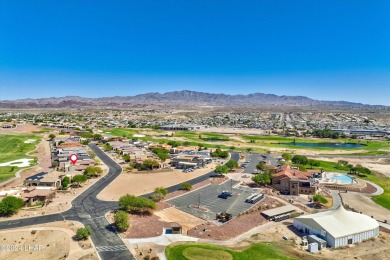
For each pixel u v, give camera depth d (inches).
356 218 4768.7
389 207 6122.1
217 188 6948.8
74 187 6712.6
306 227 4670.3
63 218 4928.6
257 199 6112.2
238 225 4862.2
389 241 4517.7
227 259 3752.5
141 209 5270.7
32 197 5634.8
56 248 3969.0
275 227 4879.4
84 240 4151.1
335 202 6304.1
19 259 3799.2
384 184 7819.9
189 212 5457.7
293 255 3946.9
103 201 5821.9
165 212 5433.1
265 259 3791.8
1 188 6545.3
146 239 4274.1
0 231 4387.3
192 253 3873.0
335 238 4252.0
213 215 5329.7
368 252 4138.8
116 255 3794.3
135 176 7775.6
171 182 7372.1
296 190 6668.3
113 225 4680.1
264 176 7190.0
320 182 7687.0
